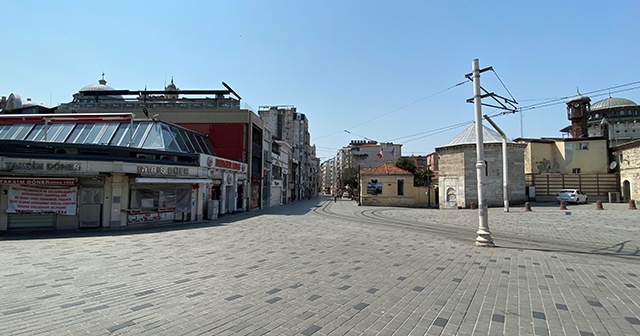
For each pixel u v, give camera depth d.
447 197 38.53
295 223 19.45
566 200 35.62
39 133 21.73
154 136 21.41
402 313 5.17
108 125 22.25
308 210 33.88
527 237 13.60
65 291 6.12
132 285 6.55
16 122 21.91
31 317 4.86
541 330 4.56
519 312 5.22
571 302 5.69
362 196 45.53
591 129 55.62
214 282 6.81
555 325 4.73
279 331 4.48
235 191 28.34
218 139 30.50
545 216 22.23
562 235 14.08
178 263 8.56
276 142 46.84
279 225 18.28
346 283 6.80
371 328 4.60
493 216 23.16
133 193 17.89
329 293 6.13
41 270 7.71
